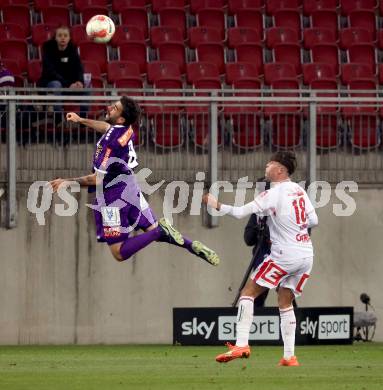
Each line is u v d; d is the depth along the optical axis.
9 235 59.25
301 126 61.69
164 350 52.66
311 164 61.12
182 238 41.94
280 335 54.88
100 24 51.75
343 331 56.53
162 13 81.31
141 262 60.25
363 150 62.69
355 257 62.22
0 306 59.22
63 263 59.56
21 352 52.69
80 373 38.94
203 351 51.84
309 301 61.81
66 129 60.03
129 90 59.88
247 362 44.53
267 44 80.00
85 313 59.72
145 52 77.38
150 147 60.72
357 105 61.84
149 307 60.34
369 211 62.38
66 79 64.75
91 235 59.66
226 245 60.88
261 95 71.56
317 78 76.31
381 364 44.03
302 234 40.16
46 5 81.19
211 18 81.81
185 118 60.94
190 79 74.56
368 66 77.44
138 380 35.88
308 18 83.81
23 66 73.88
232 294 60.97
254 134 61.12
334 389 32.88
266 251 53.62
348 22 83.81
